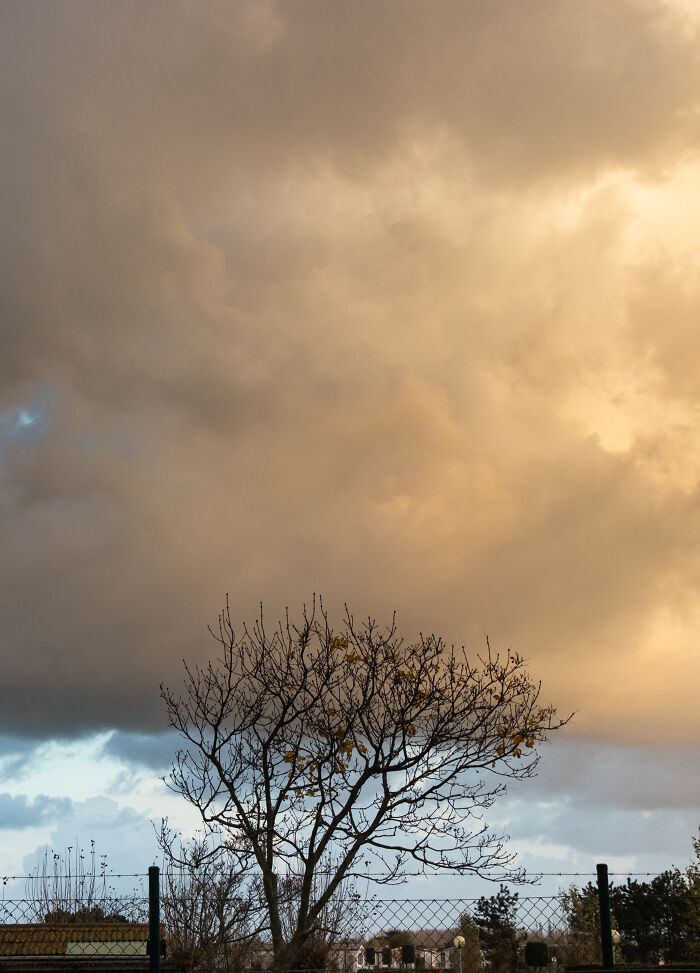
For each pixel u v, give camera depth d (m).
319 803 10.91
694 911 16.86
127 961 11.30
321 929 10.51
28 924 11.84
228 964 10.95
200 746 11.23
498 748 11.12
